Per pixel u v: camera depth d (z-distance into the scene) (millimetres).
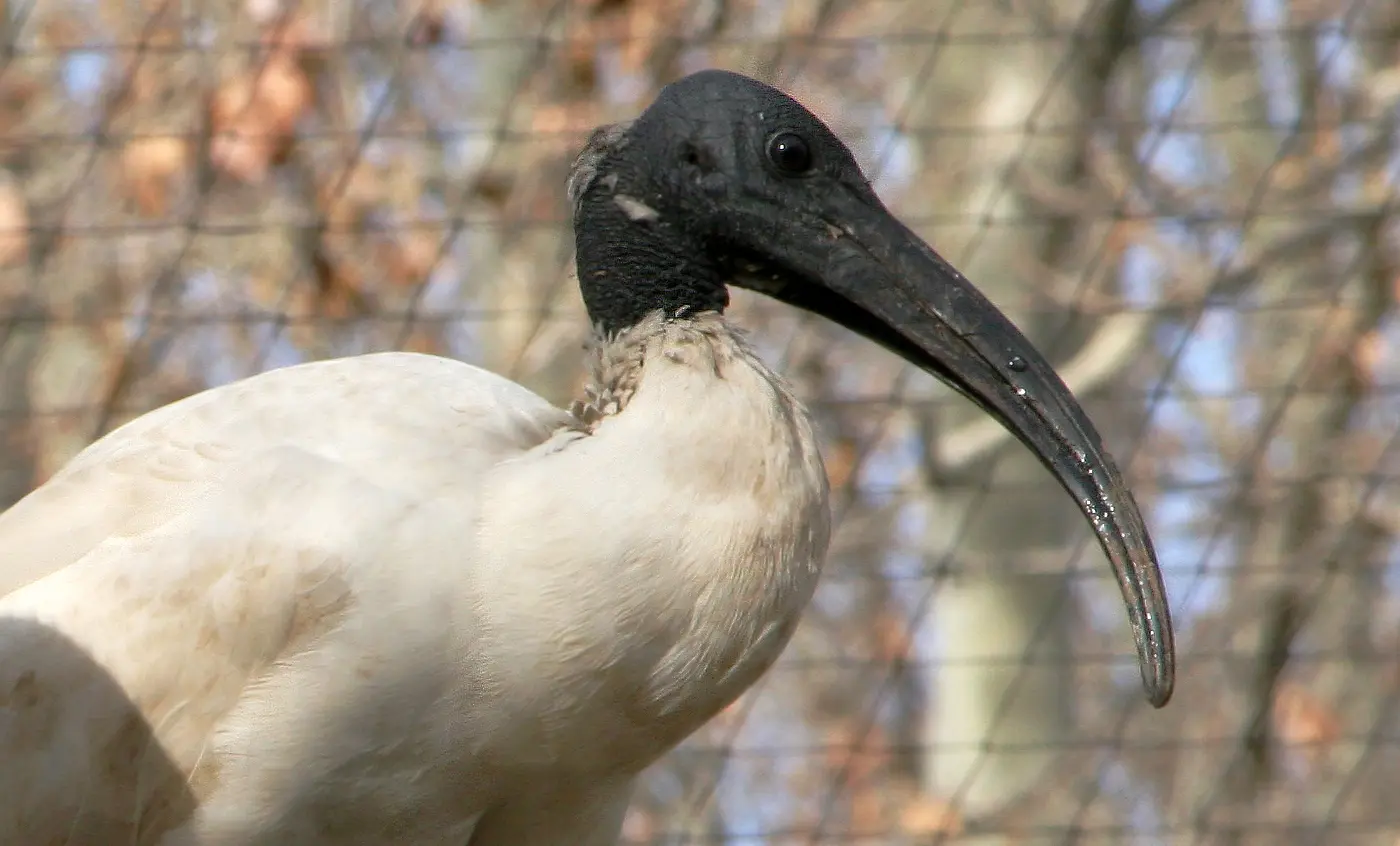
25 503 5594
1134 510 5492
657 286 5652
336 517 5215
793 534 5145
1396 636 16281
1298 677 16500
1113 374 13914
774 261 5695
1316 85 12781
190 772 5266
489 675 5148
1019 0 14367
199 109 13219
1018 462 14898
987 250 14742
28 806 5320
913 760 16234
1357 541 14984
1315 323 14305
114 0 13539
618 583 5062
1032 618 15680
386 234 13250
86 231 10250
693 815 13852
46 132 13695
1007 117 14453
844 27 13828
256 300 13125
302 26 13211
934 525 15000
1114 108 14617
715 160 5656
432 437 5336
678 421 5168
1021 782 15984
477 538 5160
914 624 10984
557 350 13039
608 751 5309
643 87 13000
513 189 13211
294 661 5199
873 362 13852
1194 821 14062
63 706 5312
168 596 5273
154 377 13430
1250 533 14891
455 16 13500
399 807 5289
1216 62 14289
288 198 13281
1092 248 13930
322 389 5523
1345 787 13172
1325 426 14789
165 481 5441
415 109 13523
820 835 10758
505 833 5598
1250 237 14289
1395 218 13867
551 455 5258
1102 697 16812
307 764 5223
